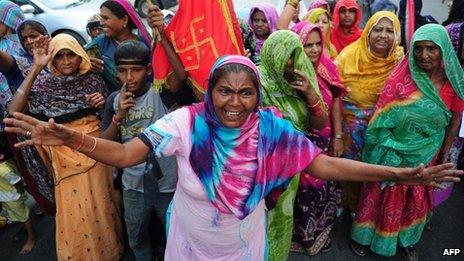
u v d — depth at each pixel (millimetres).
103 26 2812
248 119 1333
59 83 2250
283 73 1994
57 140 1280
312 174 1448
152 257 2537
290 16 2910
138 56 1978
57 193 2322
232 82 1243
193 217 1481
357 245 2783
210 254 1574
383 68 2678
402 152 2387
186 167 1400
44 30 2768
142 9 8914
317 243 2707
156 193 2166
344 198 3053
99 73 2451
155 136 1381
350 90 2766
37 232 3057
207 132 1356
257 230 1578
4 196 2689
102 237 2480
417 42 2164
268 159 1385
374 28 2627
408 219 2549
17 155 2490
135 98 2090
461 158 3496
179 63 2086
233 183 1366
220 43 2027
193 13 2021
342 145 2643
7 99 2881
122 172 2381
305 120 2139
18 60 2562
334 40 3670
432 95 2244
